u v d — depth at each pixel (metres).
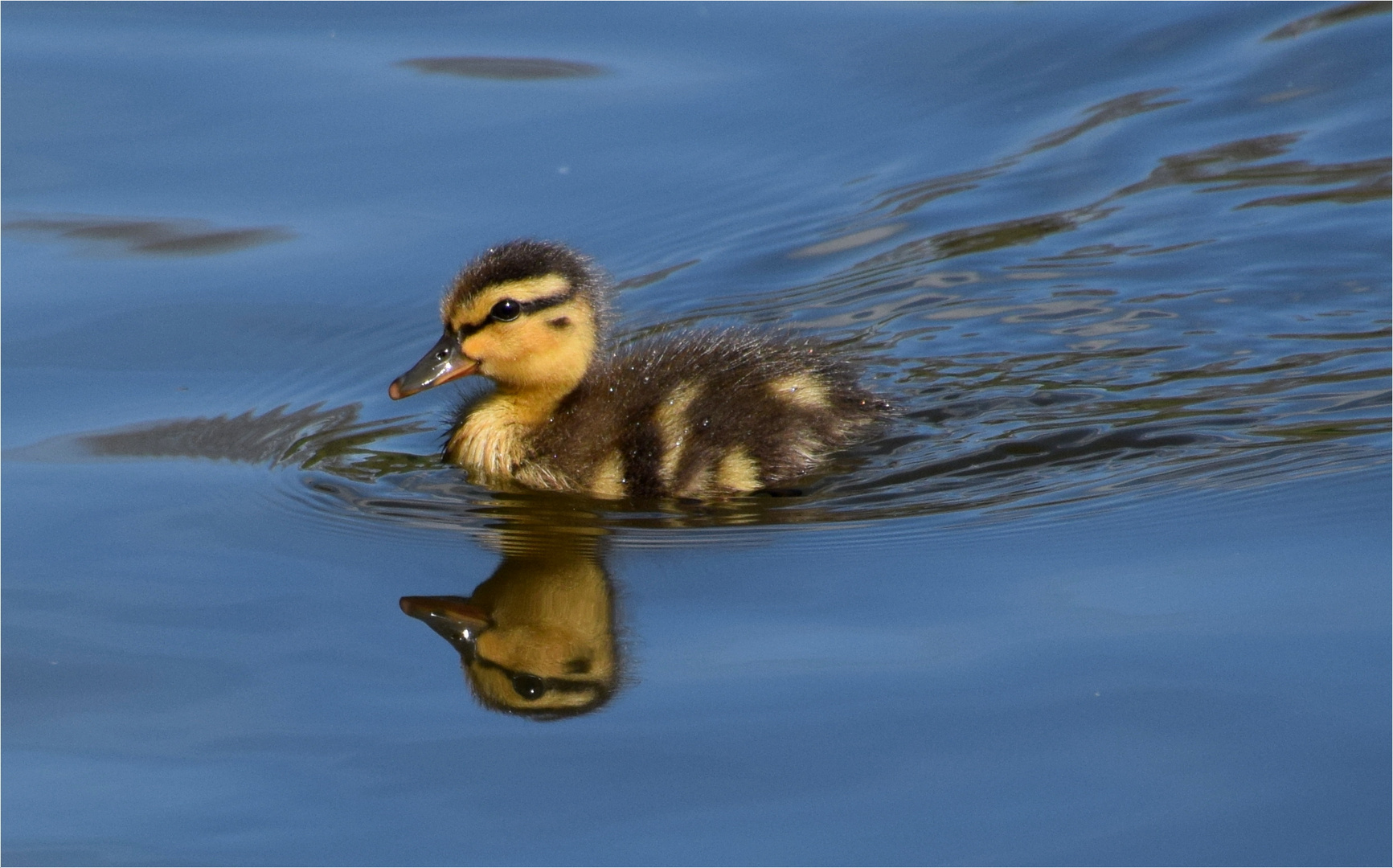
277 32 17.33
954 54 17.14
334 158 15.30
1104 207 15.08
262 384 12.83
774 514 10.91
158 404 12.51
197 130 15.66
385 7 17.88
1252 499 10.63
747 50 17.08
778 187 15.23
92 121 15.71
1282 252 14.27
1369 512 10.36
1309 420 11.75
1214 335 13.15
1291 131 16.12
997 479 11.18
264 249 14.25
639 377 12.17
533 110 16.00
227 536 10.73
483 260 12.06
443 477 11.81
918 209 15.10
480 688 8.95
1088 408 12.14
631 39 17.33
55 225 14.48
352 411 12.70
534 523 10.97
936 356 13.06
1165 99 16.61
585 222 14.60
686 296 14.01
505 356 11.91
